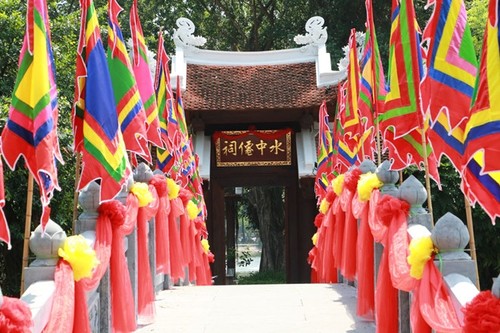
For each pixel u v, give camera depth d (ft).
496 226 37.78
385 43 73.97
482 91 12.44
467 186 12.94
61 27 39.65
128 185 21.90
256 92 66.03
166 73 33.55
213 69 69.26
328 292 29.99
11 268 37.78
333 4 81.76
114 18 21.71
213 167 69.31
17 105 14.15
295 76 67.72
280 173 69.15
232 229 84.74
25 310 10.89
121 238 18.58
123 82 21.50
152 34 85.20
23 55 14.28
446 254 14.39
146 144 23.75
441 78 15.83
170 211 31.63
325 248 35.37
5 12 35.27
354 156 33.55
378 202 18.49
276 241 91.97
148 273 23.63
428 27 16.22
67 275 13.98
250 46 94.58
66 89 36.81
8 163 14.03
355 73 30.45
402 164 19.89
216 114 65.16
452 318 13.42
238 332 21.66
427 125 18.28
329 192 33.32
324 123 45.34
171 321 23.61
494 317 10.86
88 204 17.95
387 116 19.69
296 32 87.25
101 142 16.89
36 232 14.24
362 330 21.65
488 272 40.34
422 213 17.57
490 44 12.32
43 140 13.82
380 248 21.94
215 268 68.44
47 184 13.96
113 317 18.44
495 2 12.28
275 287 32.37
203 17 92.53
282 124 68.49
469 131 12.57
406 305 17.70
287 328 22.17
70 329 13.67
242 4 94.94
